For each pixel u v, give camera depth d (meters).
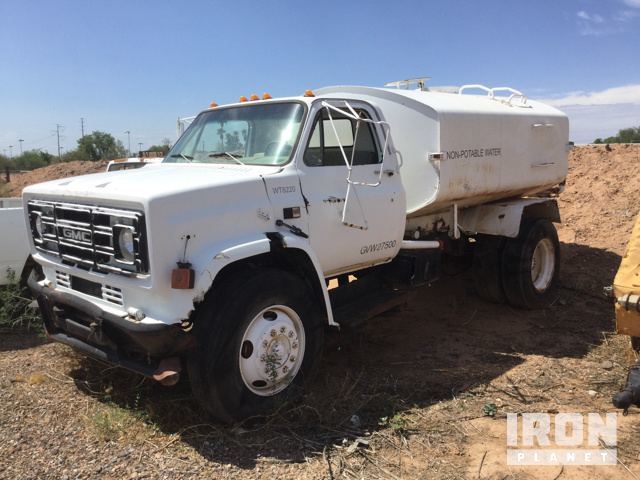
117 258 3.97
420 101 5.94
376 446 3.97
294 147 4.70
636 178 11.51
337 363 5.51
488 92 7.55
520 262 6.96
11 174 32.91
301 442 4.00
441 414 4.45
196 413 4.32
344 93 6.39
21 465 3.67
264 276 4.18
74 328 4.39
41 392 4.70
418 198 6.04
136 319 3.91
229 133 5.29
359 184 4.98
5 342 5.87
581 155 13.23
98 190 4.09
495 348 5.97
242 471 3.67
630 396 4.41
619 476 3.62
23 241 6.18
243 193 4.24
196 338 3.92
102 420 4.14
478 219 7.11
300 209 4.60
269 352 4.24
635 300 4.80
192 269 3.79
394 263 5.90
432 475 3.64
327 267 4.97
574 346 5.98
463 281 8.44
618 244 9.50
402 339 6.28
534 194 8.11
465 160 6.16
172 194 3.84
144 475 3.60
